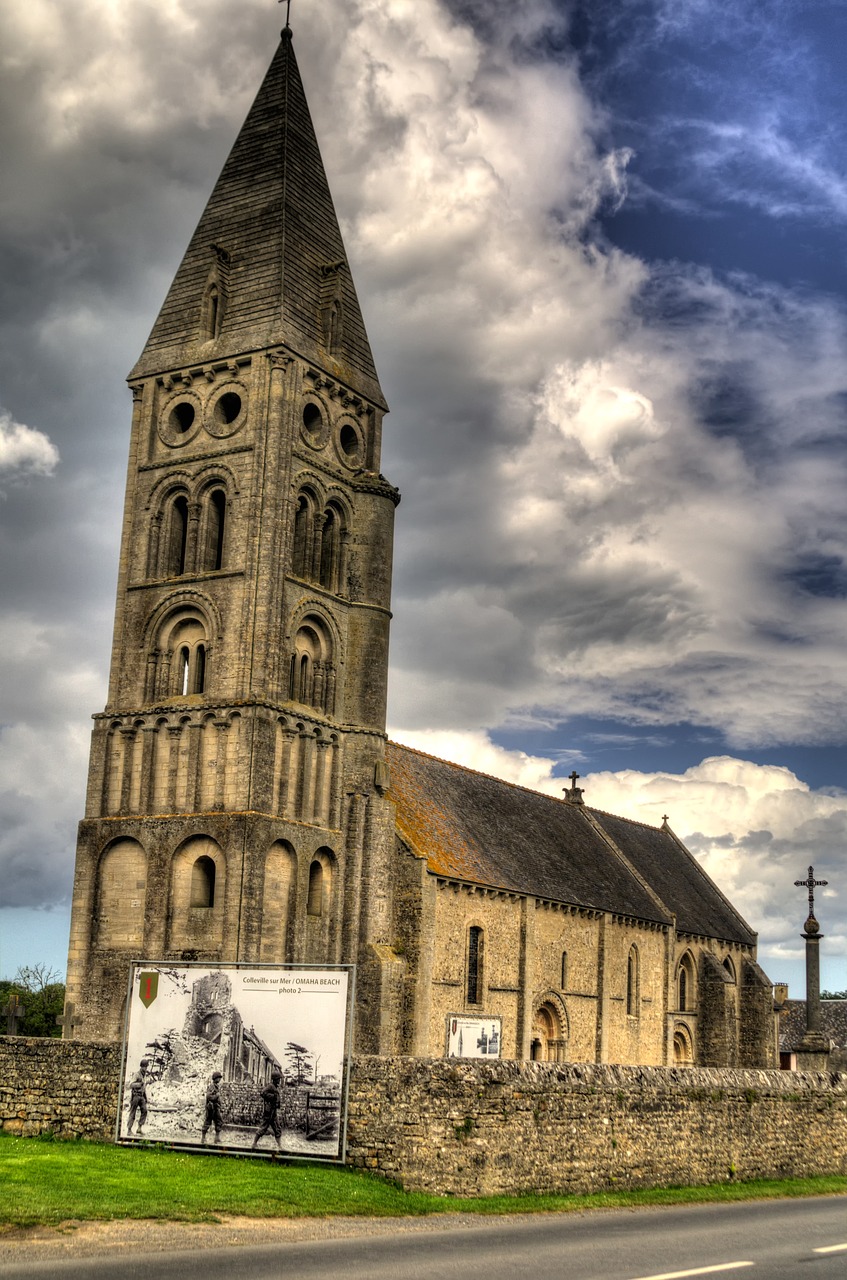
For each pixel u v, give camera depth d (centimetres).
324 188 7538
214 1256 2481
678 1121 4103
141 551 6925
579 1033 7862
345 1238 2791
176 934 6219
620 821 10406
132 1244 2608
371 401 7356
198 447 6881
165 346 7131
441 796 7756
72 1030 6341
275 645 6456
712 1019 9556
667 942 9075
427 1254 2575
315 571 6869
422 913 6612
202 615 6644
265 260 7038
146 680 6694
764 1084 4484
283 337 6762
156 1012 3794
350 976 3616
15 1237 2625
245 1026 3691
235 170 7406
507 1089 3641
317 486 6919
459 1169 3509
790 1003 12975
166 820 6331
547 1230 3009
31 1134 3931
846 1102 4847
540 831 8575
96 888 6488
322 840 6538
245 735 6266
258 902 6116
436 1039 6631
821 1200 3959
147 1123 3731
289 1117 3594
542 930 7612
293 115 7462
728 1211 3544
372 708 6906
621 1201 3647
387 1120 3516
